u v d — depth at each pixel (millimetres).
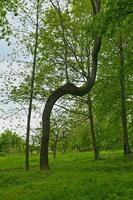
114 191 19094
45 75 42969
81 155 68750
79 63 43750
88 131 60906
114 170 28219
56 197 18781
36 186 22250
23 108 42250
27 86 42188
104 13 27219
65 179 23531
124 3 26656
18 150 98188
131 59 38031
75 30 42719
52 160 56688
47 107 31844
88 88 32656
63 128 51375
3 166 49812
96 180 21672
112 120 49125
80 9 42062
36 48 38438
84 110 48062
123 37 41688
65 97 45969
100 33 27672
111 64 45250
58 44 42375
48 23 40344
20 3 36281
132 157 38938
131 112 48188
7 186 24406
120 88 45781
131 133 50844
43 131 31562
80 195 18766
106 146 52156
